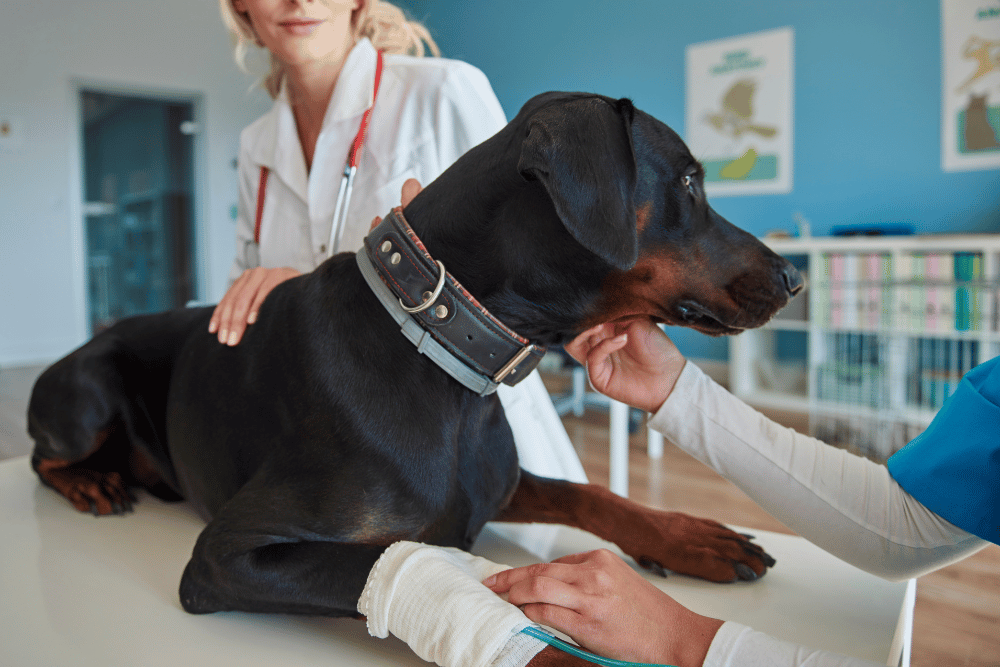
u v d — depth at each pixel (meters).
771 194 4.78
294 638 0.80
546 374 5.32
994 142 3.92
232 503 0.85
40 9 5.83
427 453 0.82
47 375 1.20
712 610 0.86
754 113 4.79
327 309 0.90
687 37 5.03
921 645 1.75
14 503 1.25
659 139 0.84
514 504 1.05
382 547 0.79
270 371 0.93
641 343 0.90
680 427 0.89
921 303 3.74
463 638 0.63
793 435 0.87
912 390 3.91
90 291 6.38
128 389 1.20
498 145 0.84
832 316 4.04
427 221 0.85
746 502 2.66
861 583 0.93
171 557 1.01
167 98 6.59
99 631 0.81
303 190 1.42
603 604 0.68
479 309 0.82
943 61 4.04
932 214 4.17
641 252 0.84
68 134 6.05
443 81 1.31
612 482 2.10
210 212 6.81
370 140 1.35
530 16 5.87
